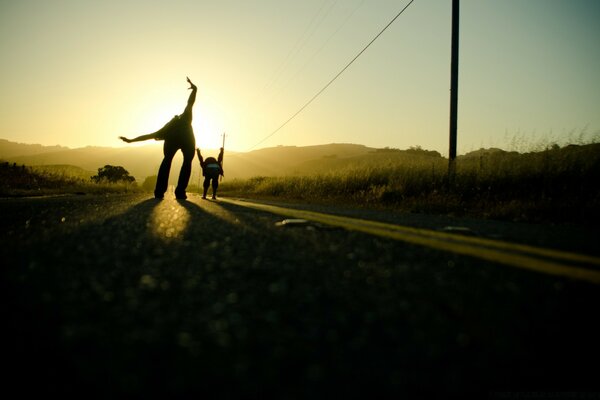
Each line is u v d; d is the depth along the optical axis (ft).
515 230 15.01
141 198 39.47
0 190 48.34
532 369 3.54
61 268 7.10
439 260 8.23
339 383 3.22
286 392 3.06
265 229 13.39
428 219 19.34
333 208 28.84
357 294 5.73
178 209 23.24
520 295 5.76
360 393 3.06
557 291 5.97
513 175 31.22
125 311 4.85
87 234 11.63
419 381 3.27
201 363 3.52
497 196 29.68
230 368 3.44
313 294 5.69
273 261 7.96
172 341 3.99
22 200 32.55
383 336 4.21
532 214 21.85
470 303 5.37
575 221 19.36
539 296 5.71
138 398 2.95
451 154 38.81
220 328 4.35
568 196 25.03
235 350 3.80
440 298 5.57
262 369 3.43
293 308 5.07
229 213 20.68
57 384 3.13
